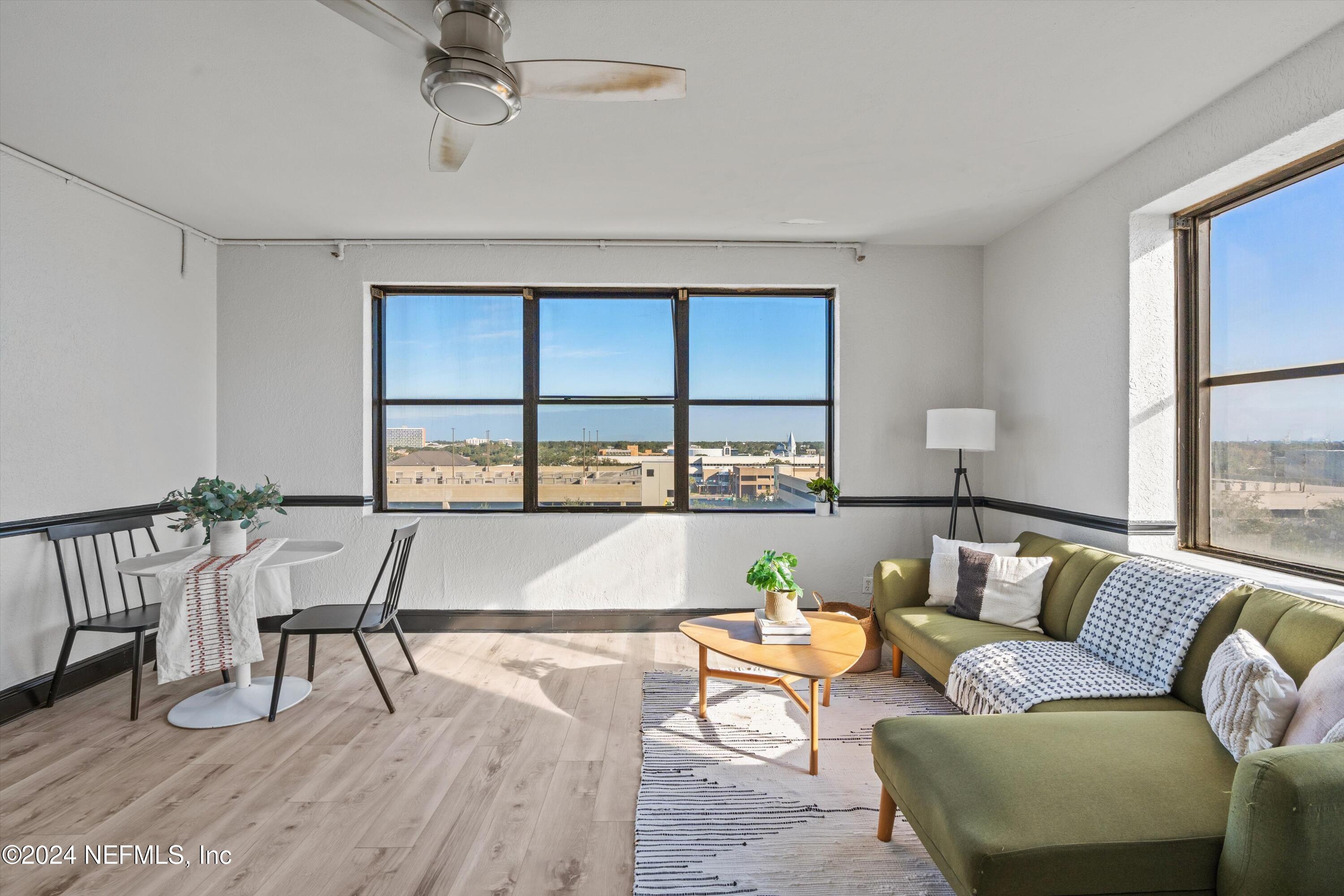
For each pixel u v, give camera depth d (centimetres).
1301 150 224
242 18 191
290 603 338
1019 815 145
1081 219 320
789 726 278
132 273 345
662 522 412
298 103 240
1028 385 368
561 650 376
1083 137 270
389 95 234
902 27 196
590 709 295
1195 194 265
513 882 182
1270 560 248
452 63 177
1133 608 241
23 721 279
